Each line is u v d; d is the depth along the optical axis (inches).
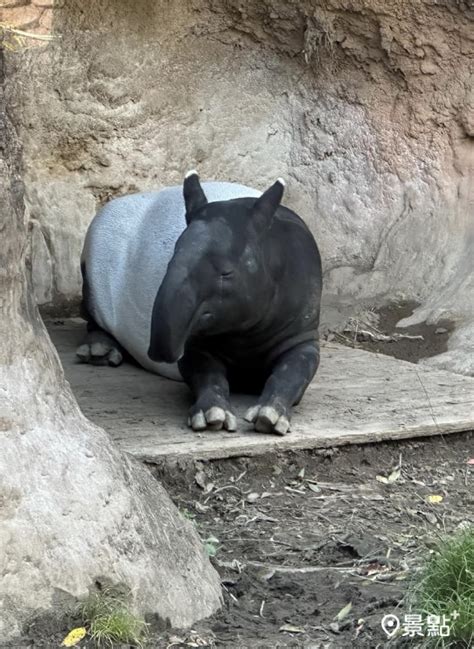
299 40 446.6
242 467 258.5
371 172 442.6
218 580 193.2
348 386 315.9
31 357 175.9
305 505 245.4
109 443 185.0
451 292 402.3
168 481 249.4
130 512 177.5
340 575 205.2
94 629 163.5
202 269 253.6
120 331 336.2
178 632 173.5
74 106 420.5
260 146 454.6
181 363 294.5
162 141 439.2
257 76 454.3
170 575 179.6
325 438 266.4
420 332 386.9
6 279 170.7
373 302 409.4
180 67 441.1
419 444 278.4
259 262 264.7
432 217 426.6
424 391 311.1
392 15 420.8
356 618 182.7
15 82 173.6
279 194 270.5
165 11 433.1
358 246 435.5
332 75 446.6
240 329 273.4
